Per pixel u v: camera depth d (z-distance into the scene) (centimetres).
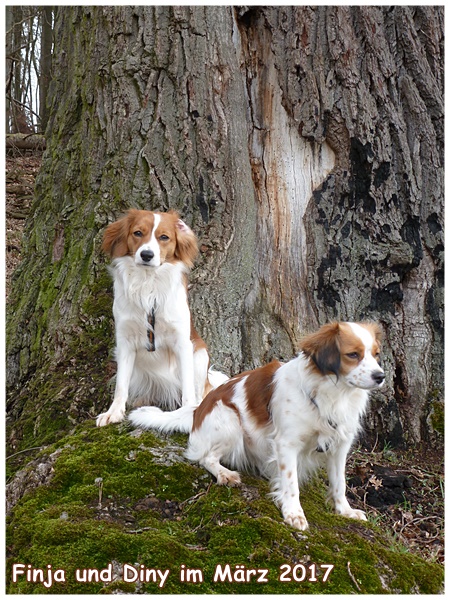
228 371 512
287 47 548
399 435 543
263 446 388
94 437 422
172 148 530
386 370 548
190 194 528
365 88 551
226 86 536
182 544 328
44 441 475
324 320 546
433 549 423
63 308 540
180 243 473
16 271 605
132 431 425
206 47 532
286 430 365
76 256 549
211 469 384
